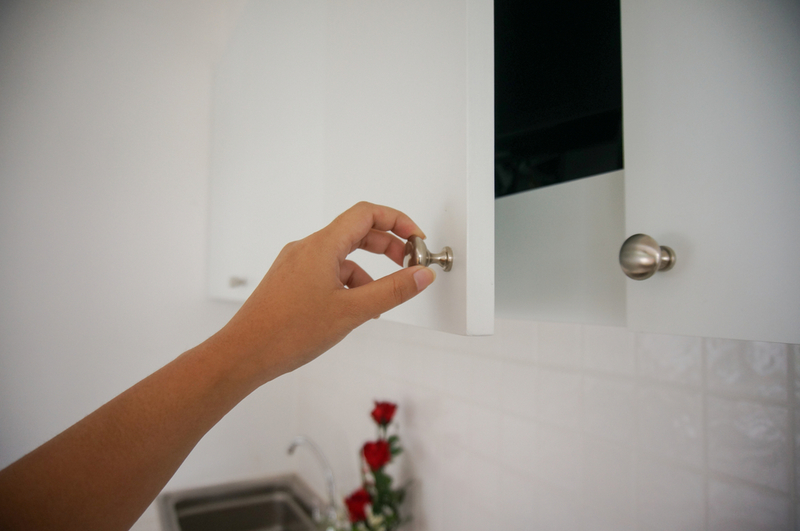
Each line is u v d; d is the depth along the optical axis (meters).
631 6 0.41
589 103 0.48
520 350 0.82
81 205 1.50
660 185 0.38
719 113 0.34
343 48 0.55
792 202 0.30
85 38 1.51
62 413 1.46
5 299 1.41
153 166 1.60
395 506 1.06
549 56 0.52
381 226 0.40
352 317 0.37
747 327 0.32
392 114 0.43
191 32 1.62
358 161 0.50
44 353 1.45
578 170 0.49
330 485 1.34
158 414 0.38
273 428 1.76
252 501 1.67
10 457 1.40
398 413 1.18
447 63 0.34
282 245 0.80
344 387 1.46
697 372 0.58
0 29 1.42
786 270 0.31
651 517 0.62
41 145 1.46
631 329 0.40
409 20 0.40
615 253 0.44
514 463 0.83
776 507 0.50
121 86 1.56
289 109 0.77
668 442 0.60
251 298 0.40
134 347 1.56
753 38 0.32
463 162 0.32
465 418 0.95
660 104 0.38
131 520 0.38
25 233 1.44
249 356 0.39
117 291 1.54
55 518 0.35
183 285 1.63
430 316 0.37
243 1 1.42
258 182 0.98
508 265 0.56
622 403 0.66
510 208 0.56
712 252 0.34
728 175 0.34
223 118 1.39
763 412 0.52
